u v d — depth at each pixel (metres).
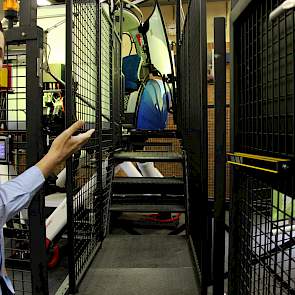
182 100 3.74
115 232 3.79
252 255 1.31
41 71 1.72
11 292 1.09
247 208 1.35
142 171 4.39
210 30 5.10
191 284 2.33
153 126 4.50
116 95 4.05
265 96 1.14
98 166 3.00
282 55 0.99
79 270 2.40
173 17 5.62
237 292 1.45
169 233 3.79
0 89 1.83
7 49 1.84
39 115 1.71
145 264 2.69
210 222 2.00
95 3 2.89
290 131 0.95
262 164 1.06
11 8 1.99
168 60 4.43
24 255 2.18
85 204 2.67
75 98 2.31
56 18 3.54
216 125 1.47
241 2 1.29
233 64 1.42
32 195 0.95
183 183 3.53
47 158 0.96
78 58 2.40
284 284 1.14
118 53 4.16
